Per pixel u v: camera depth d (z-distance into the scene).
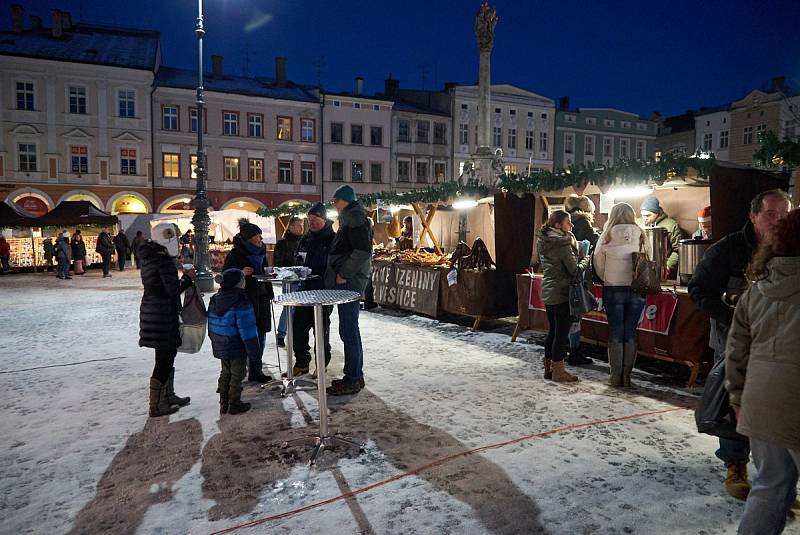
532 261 8.40
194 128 31.66
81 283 16.22
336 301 3.29
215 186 32.28
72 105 29.11
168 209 31.30
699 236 5.96
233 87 33.28
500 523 2.62
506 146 39.59
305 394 4.78
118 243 21.03
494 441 3.63
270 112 33.41
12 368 5.85
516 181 7.26
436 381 5.11
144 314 4.14
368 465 3.29
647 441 3.61
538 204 8.76
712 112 36.75
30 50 28.56
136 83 30.12
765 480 1.92
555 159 41.22
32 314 9.91
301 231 6.73
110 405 4.54
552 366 5.05
